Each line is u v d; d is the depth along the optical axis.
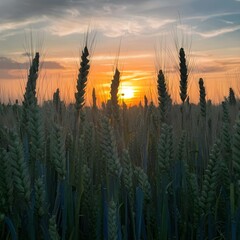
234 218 0.29
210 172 0.32
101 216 0.35
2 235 0.32
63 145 0.32
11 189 0.30
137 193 0.31
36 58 0.42
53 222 0.28
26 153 0.34
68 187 0.34
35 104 0.35
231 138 0.38
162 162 0.34
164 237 0.33
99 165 0.41
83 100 0.39
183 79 0.54
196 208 0.34
